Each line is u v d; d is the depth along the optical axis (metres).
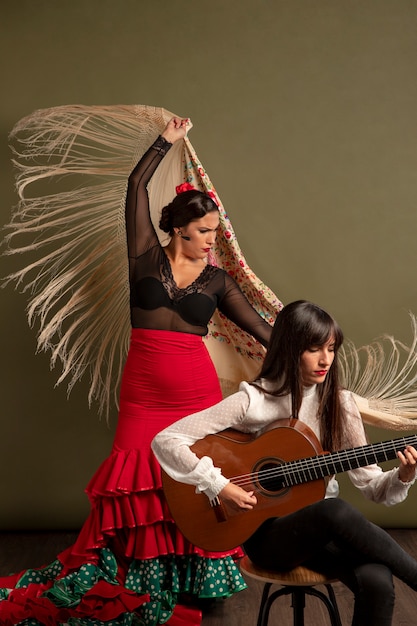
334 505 2.16
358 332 4.21
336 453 2.32
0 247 4.23
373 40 4.17
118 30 4.20
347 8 4.16
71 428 4.29
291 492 2.37
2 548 4.06
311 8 4.18
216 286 3.39
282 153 4.20
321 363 2.35
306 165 4.20
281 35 4.18
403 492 2.30
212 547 2.41
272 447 2.40
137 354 3.30
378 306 4.21
